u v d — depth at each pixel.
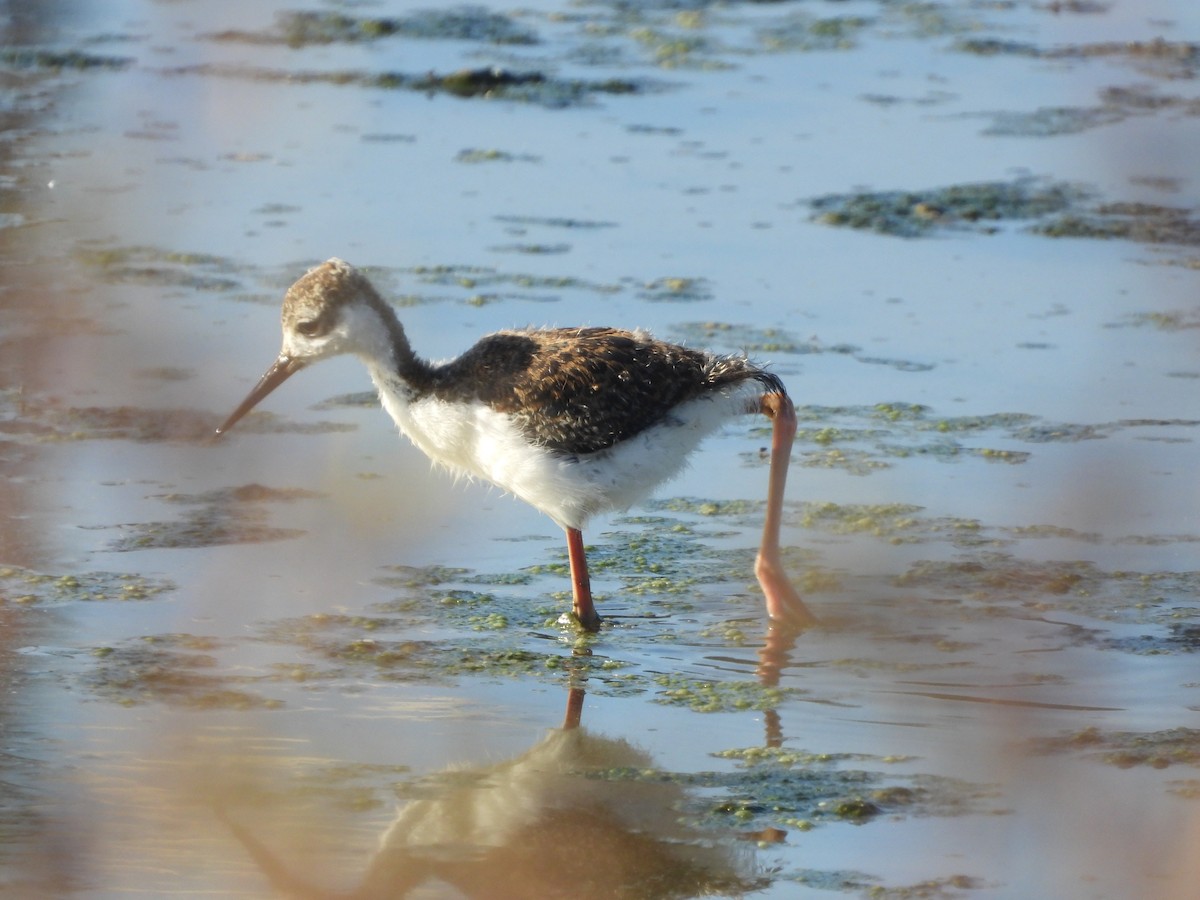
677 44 23.58
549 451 9.92
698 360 10.16
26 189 17.83
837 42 23.80
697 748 8.55
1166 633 9.92
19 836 7.43
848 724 8.84
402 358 10.56
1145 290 15.61
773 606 10.23
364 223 17.16
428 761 8.34
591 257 16.27
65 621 9.86
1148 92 21.31
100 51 22.42
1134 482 11.98
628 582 10.75
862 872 7.32
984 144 19.53
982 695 9.18
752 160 19.05
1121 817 7.68
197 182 18.25
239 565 10.71
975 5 25.75
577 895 7.17
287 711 8.84
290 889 7.07
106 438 12.61
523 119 20.48
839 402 13.46
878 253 16.45
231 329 14.68
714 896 7.13
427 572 10.84
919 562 10.93
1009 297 15.48
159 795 7.86
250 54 22.48
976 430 12.99
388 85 21.53
